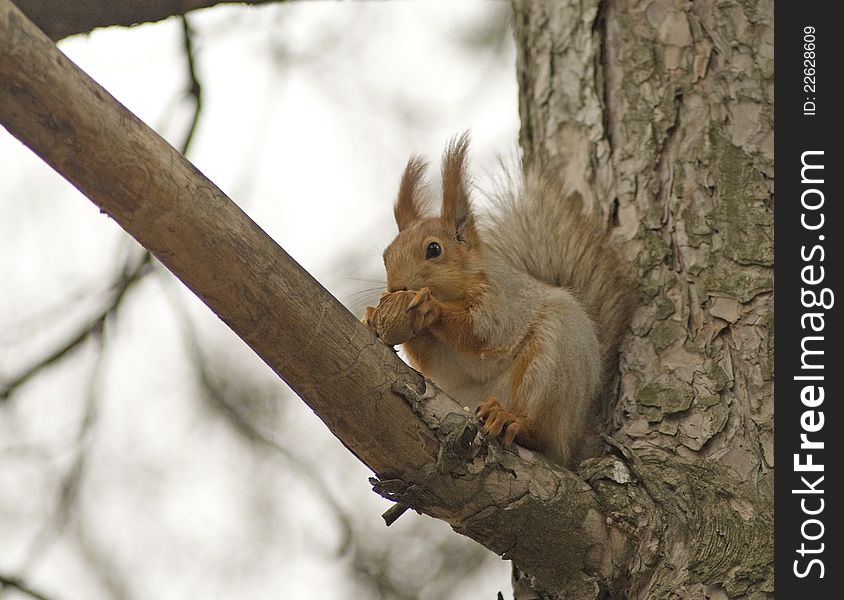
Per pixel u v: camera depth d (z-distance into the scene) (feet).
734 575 21.48
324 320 18.94
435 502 21.16
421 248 26.58
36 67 15.71
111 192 16.94
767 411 24.25
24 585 27.58
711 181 27.37
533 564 22.22
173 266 17.98
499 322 25.38
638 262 27.22
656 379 25.34
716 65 28.78
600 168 28.99
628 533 22.04
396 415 20.15
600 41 30.22
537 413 24.30
